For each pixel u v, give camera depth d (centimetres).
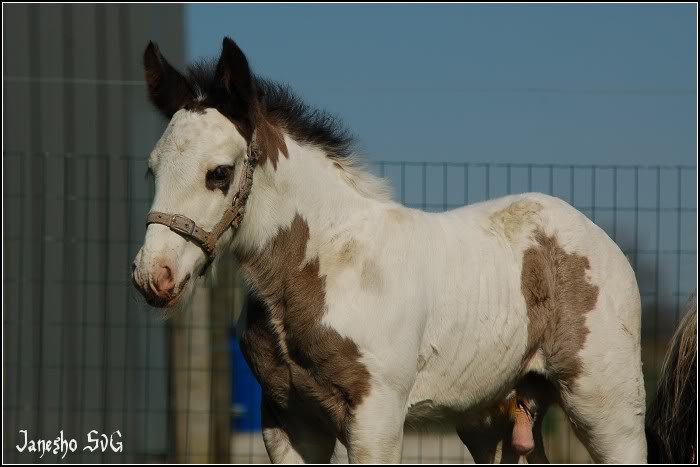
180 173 638
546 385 783
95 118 1333
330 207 696
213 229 648
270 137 682
